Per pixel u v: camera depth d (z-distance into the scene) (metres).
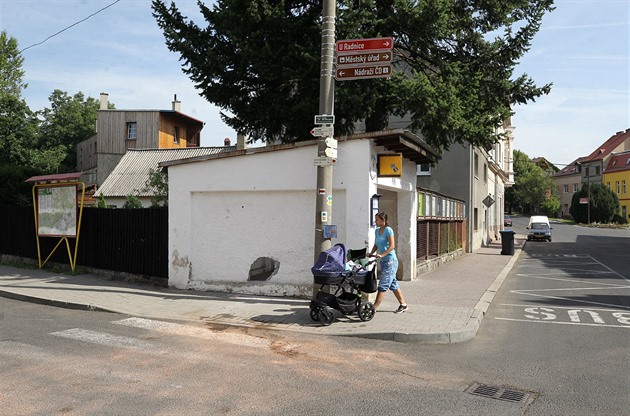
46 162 40.47
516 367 6.27
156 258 12.05
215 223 11.13
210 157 10.94
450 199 20.55
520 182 90.94
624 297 12.09
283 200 10.59
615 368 6.25
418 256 15.09
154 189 27.38
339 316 8.79
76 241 13.91
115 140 43.50
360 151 9.85
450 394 5.29
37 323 8.52
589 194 69.56
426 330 7.71
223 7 12.76
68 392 5.16
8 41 34.38
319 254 9.09
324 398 5.12
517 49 13.80
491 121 13.55
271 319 8.62
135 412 4.67
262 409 4.80
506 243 24.12
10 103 34.56
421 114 12.52
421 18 12.05
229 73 12.84
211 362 6.33
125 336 7.63
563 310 10.26
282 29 12.09
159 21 13.48
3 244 16.81
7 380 5.52
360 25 11.97
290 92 13.19
